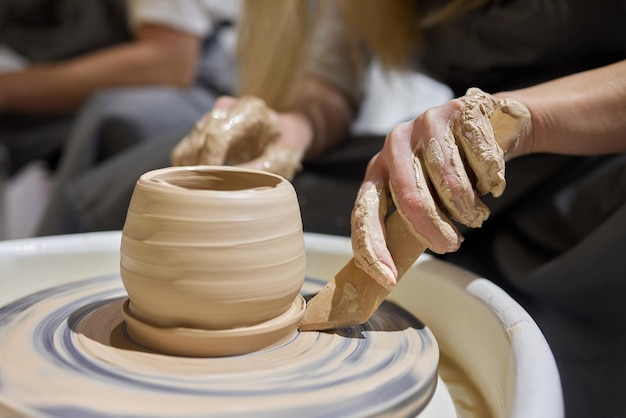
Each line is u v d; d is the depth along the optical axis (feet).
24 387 1.62
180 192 1.80
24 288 2.70
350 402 1.65
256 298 1.83
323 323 2.09
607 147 2.54
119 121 5.61
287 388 1.69
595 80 2.49
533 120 2.37
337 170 4.15
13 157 7.57
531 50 3.56
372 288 2.11
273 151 3.35
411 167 2.06
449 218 2.11
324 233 3.68
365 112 6.12
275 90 4.29
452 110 2.06
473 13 3.75
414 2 4.17
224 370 1.76
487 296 2.26
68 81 7.16
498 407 1.92
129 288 1.88
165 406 1.56
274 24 4.20
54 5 8.14
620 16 3.26
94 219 4.42
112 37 8.07
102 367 1.74
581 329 2.86
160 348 1.86
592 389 2.74
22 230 8.68
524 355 1.77
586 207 2.99
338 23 4.79
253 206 1.82
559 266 2.67
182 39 7.20
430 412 1.90
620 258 2.49
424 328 2.24
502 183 2.01
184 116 6.00
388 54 4.37
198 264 1.77
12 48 8.48
